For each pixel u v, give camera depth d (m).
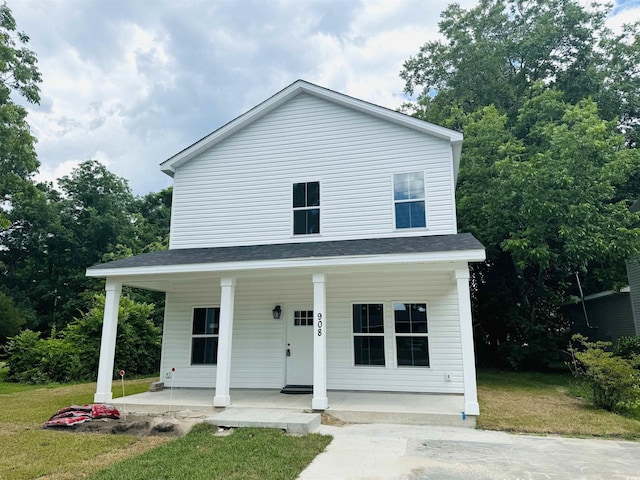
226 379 8.32
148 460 5.16
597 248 13.29
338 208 10.58
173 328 11.27
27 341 14.85
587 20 19.94
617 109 19.58
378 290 10.30
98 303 16.22
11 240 31.56
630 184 17.89
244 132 11.57
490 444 6.00
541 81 16.92
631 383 8.20
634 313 14.95
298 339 10.62
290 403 8.51
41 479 4.59
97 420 7.37
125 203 33.84
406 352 9.95
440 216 9.98
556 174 13.02
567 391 10.93
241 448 5.63
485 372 15.36
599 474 4.68
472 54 21.19
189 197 11.52
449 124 19.23
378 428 7.02
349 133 10.91
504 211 14.51
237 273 8.84
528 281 17.41
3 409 8.77
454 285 9.97
